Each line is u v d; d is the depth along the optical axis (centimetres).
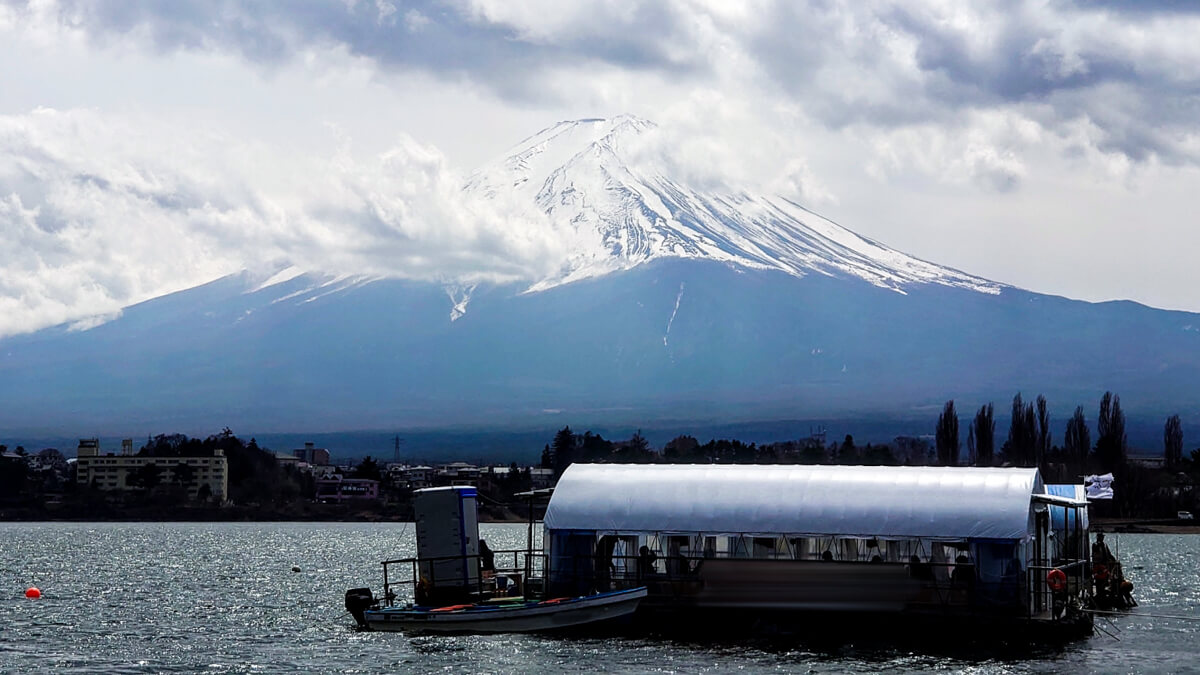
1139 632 8256
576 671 6531
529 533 8106
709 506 7669
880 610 7244
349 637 8012
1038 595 7444
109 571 16288
